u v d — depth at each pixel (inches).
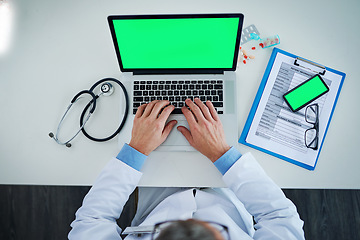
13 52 37.1
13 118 35.7
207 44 31.9
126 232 26.6
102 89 35.2
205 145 32.1
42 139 35.2
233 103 34.3
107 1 37.7
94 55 36.9
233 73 34.8
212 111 33.4
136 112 34.5
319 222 56.6
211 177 33.2
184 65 34.2
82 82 36.4
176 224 15.0
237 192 30.2
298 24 36.3
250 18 36.6
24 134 35.3
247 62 35.9
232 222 30.0
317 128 33.4
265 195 28.9
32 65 36.8
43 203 59.7
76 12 37.6
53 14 37.6
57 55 36.9
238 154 31.6
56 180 34.4
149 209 37.4
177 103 34.5
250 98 35.2
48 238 59.0
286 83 35.1
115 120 35.3
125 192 30.3
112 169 30.5
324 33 35.9
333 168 33.3
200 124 32.4
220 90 34.5
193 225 14.7
